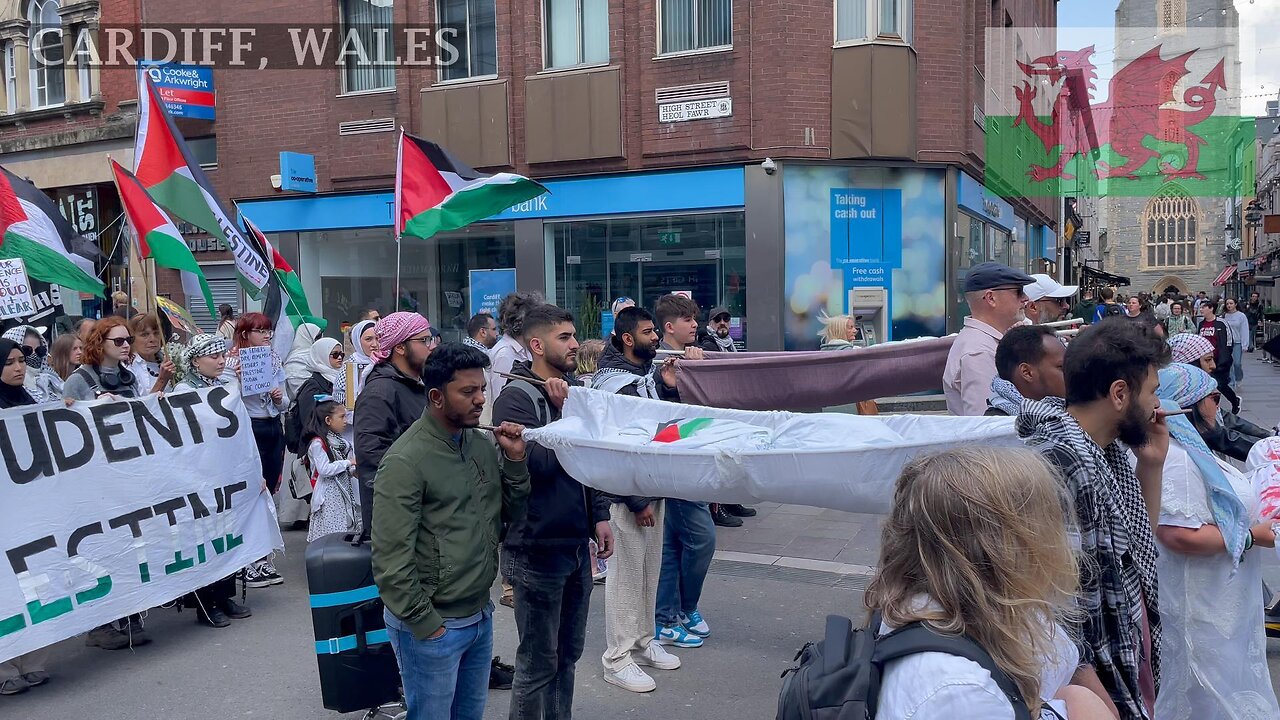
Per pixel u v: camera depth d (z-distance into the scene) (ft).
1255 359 88.38
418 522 9.97
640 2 42.09
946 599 5.02
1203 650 10.60
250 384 20.99
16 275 20.92
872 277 42.04
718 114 41.11
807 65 40.40
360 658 12.79
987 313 14.24
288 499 26.63
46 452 15.83
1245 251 172.86
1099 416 8.32
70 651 17.66
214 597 18.94
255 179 50.44
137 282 54.24
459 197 27.71
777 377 17.98
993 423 9.95
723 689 15.42
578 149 43.24
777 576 21.38
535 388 12.82
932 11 41.83
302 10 48.83
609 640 15.67
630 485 11.68
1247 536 10.27
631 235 44.11
